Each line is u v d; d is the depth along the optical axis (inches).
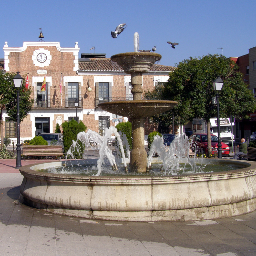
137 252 194.9
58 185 270.1
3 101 966.4
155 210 251.1
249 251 197.5
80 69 1355.8
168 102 339.6
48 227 238.5
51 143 971.9
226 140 1074.1
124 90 1369.3
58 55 1352.1
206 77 802.8
